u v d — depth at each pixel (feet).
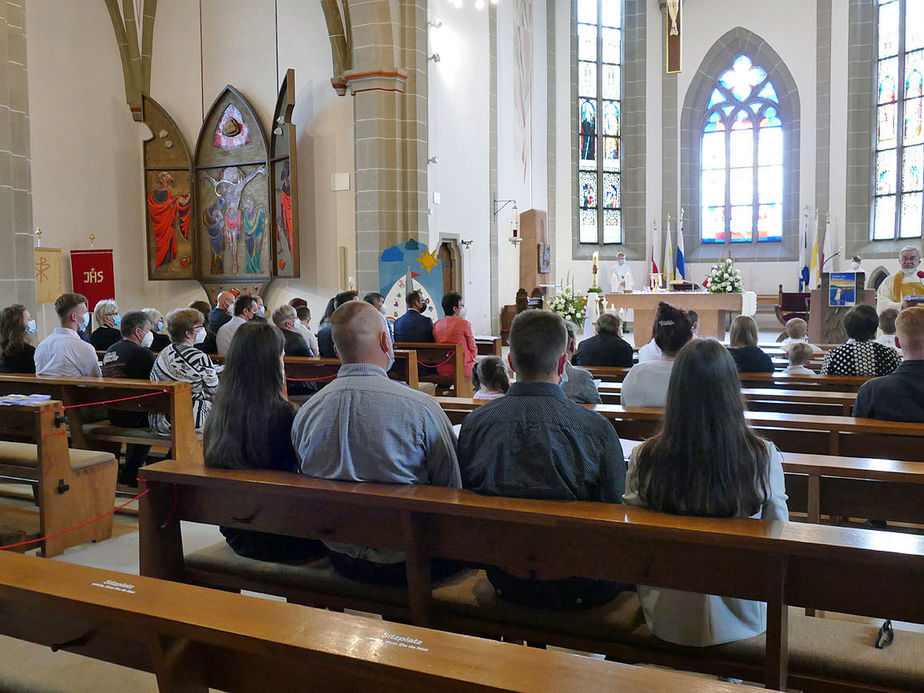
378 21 42.37
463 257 52.65
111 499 16.52
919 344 13.60
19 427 15.33
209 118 45.91
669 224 74.08
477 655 5.28
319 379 24.57
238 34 46.47
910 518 10.64
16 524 15.80
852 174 67.36
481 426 8.98
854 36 66.39
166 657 6.24
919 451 13.12
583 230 73.20
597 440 8.68
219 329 27.20
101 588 6.54
